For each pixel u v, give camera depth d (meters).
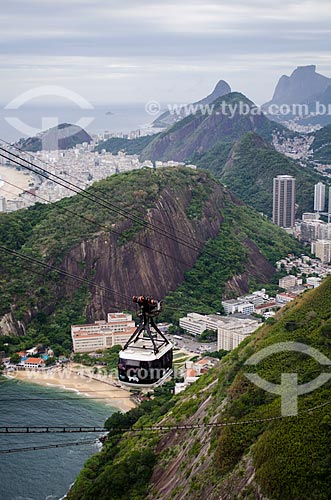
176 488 54.81
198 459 56.00
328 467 44.03
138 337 35.28
